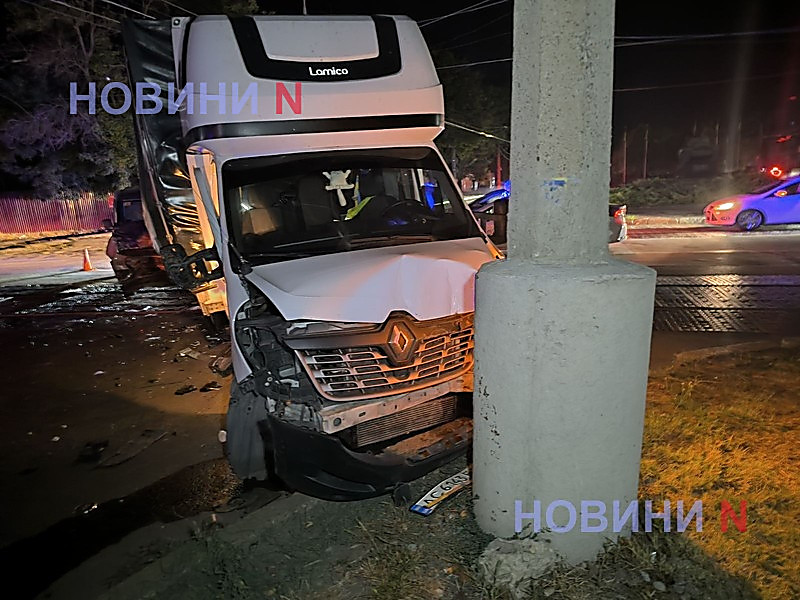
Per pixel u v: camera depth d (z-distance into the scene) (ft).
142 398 20.66
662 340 23.17
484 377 10.03
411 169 16.17
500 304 9.43
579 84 8.96
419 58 16.02
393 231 15.19
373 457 11.64
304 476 11.72
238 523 11.98
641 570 9.61
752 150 130.82
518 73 9.43
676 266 38.68
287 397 11.66
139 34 18.43
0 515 13.89
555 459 9.59
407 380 11.78
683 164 134.72
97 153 87.04
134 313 33.78
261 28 14.88
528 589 9.33
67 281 46.60
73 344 27.81
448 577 9.95
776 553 9.88
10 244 74.54
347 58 15.16
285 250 14.25
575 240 9.43
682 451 13.00
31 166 90.99
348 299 11.58
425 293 12.02
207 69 14.29
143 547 12.09
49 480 15.42
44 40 74.18
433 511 11.71
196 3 65.87
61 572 11.77
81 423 18.83
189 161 18.12
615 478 9.73
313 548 11.40
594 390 9.27
